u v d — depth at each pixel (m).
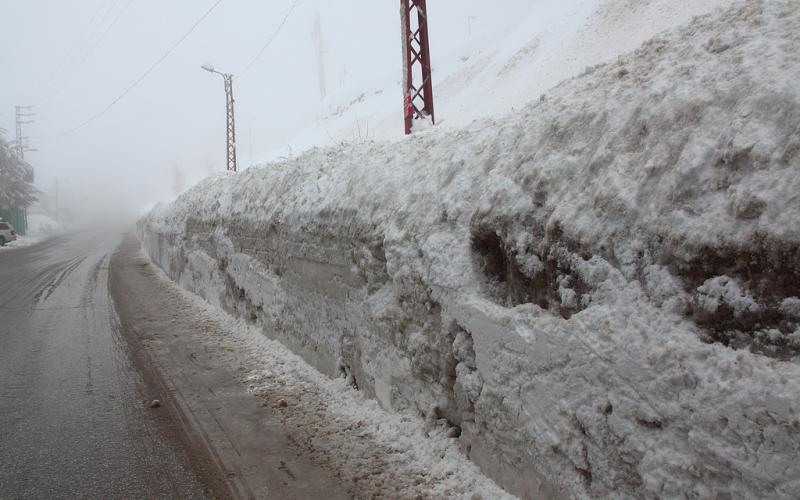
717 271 2.12
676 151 2.38
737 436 1.86
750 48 2.34
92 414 4.90
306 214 5.96
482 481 3.28
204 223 10.94
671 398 2.10
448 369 3.67
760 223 1.95
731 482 1.88
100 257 23.02
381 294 4.51
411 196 4.30
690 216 2.22
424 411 4.01
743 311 2.00
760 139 2.04
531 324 2.86
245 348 7.11
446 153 4.32
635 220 2.44
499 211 3.25
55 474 3.79
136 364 6.52
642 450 2.20
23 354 7.09
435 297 3.68
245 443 4.23
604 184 2.64
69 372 6.24
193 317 9.33
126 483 3.65
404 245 4.06
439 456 3.66
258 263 7.71
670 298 2.25
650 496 2.17
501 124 4.02
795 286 1.86
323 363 5.73
